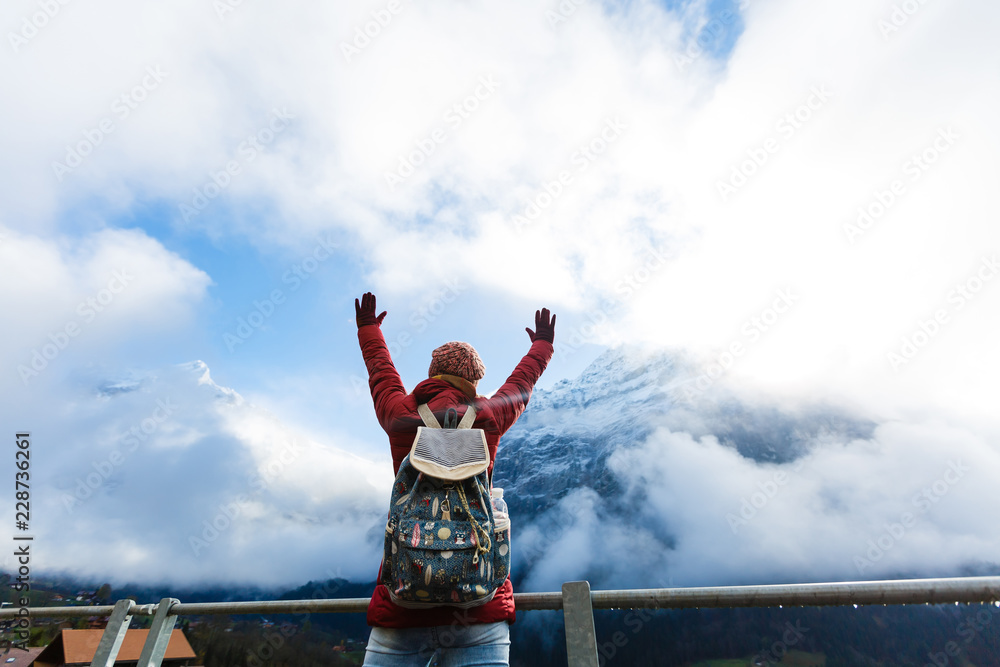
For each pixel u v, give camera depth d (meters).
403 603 1.75
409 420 2.03
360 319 2.66
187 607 3.13
